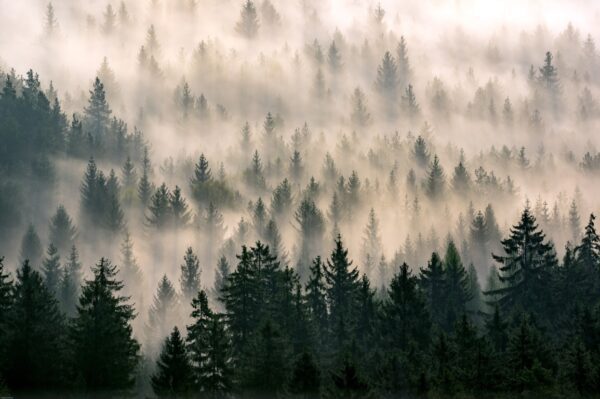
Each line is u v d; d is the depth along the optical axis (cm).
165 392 8469
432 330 10794
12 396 8112
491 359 8438
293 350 9744
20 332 8312
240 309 10544
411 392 8531
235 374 8888
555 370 8912
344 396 7956
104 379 8556
